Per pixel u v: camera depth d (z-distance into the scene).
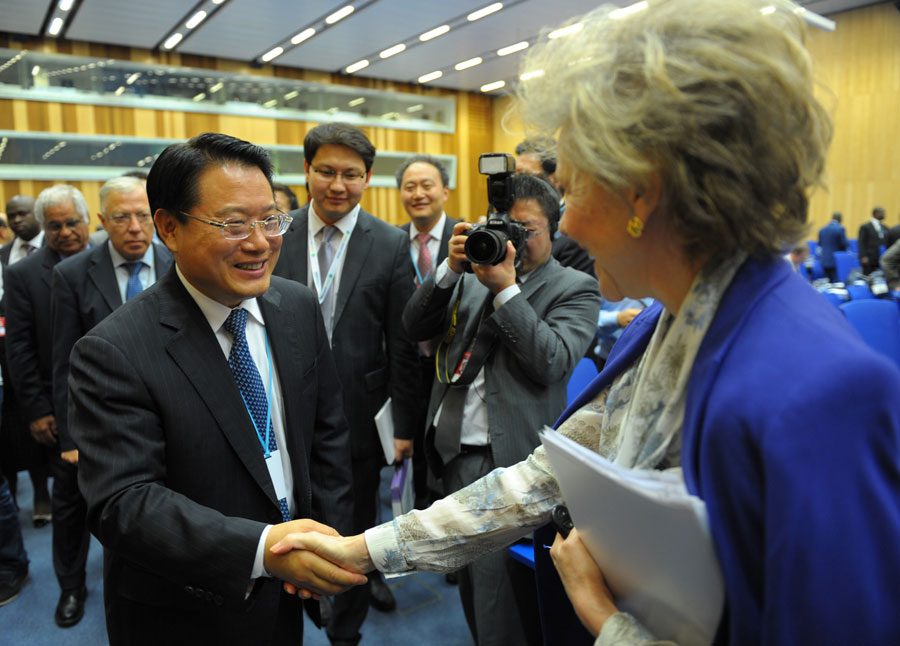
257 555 0.98
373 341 2.15
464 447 1.70
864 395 0.44
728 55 0.50
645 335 0.74
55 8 8.34
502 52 10.77
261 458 1.11
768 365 0.48
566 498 0.66
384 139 13.10
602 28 0.58
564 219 0.64
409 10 8.63
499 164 1.57
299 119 11.88
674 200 0.54
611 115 0.54
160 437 1.03
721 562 0.49
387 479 3.69
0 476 2.54
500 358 1.64
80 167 9.76
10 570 2.56
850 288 5.19
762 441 0.45
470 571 1.80
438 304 1.85
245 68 11.38
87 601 2.53
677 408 0.58
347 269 2.12
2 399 2.76
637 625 0.60
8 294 2.48
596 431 0.80
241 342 1.14
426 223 3.06
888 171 9.45
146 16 8.73
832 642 0.44
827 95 0.54
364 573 0.95
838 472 0.44
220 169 1.00
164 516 0.95
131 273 2.31
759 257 0.56
